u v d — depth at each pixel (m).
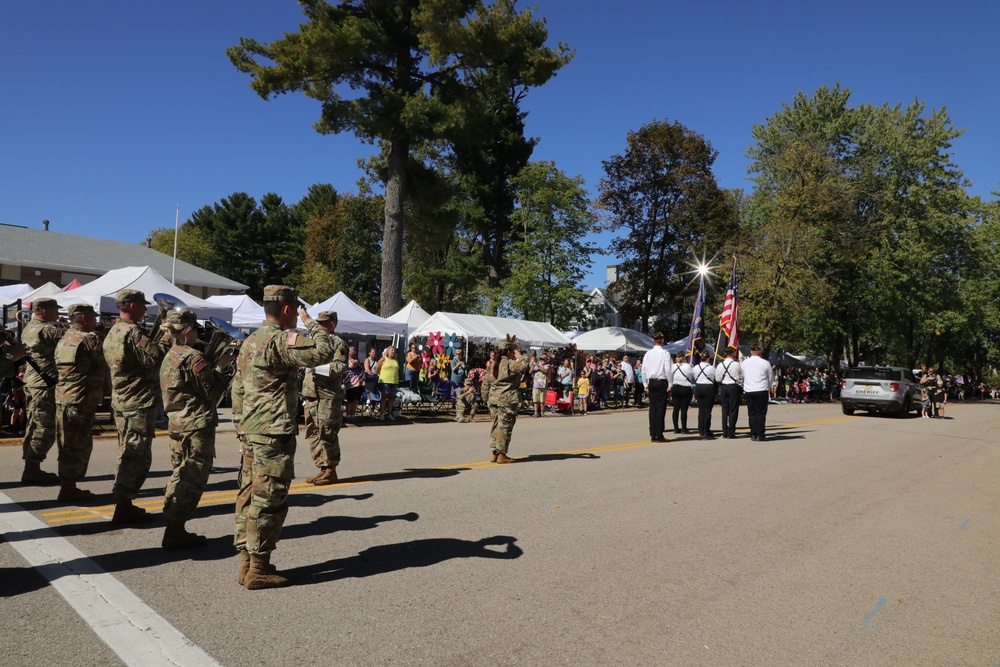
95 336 6.38
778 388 36.16
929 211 44.69
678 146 41.53
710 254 40.94
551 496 7.38
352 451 10.70
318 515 6.20
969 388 58.47
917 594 4.73
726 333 21.05
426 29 21.70
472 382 19.17
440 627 3.79
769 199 44.28
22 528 5.43
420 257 48.03
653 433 13.10
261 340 4.27
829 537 6.18
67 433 6.25
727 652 3.65
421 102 21.95
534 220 39.09
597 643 3.68
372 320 19.88
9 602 3.91
